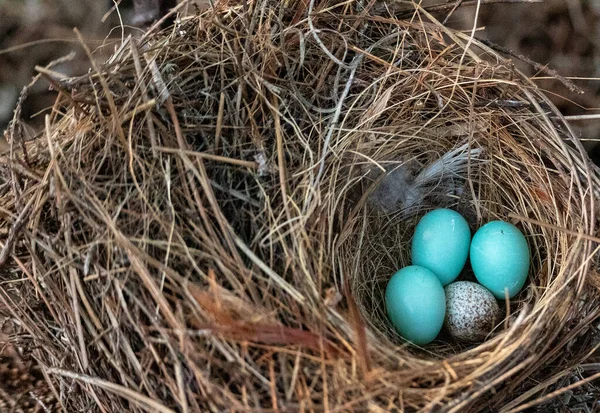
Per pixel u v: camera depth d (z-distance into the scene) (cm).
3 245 17
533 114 19
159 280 16
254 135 18
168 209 16
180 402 15
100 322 16
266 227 17
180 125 18
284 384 15
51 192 16
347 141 19
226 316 15
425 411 15
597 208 19
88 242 16
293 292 16
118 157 17
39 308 17
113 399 16
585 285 18
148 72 18
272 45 19
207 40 19
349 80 19
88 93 17
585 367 19
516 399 17
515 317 19
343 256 19
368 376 15
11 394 19
